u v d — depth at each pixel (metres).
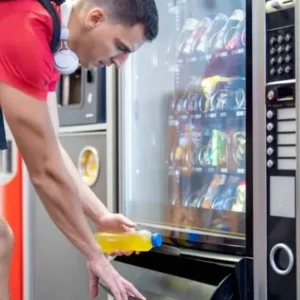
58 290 2.53
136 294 1.56
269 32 1.64
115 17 1.42
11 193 2.69
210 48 2.06
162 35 2.23
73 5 1.45
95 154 2.35
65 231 1.44
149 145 2.25
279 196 1.62
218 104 2.03
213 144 2.05
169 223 2.11
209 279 1.76
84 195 1.82
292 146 1.59
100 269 1.48
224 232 1.83
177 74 2.21
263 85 1.65
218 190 1.99
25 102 1.32
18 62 1.31
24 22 1.32
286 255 1.60
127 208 2.19
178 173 2.19
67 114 2.50
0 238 1.55
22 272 2.69
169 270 1.89
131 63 2.21
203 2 2.12
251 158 1.68
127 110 2.21
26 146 1.36
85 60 1.49
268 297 1.64
